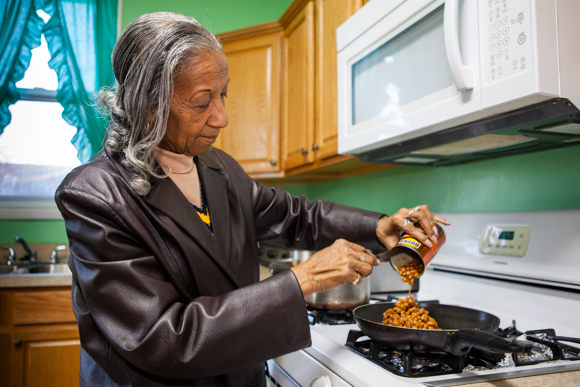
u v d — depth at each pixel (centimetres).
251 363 54
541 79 59
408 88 92
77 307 61
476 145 96
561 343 73
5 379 155
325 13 162
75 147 228
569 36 62
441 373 58
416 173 153
